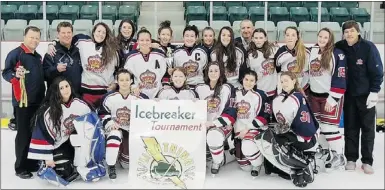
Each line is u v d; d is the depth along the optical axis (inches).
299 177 177.9
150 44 200.4
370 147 194.1
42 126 175.3
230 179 185.2
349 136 197.9
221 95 192.1
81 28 338.6
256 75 191.0
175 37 346.9
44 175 173.5
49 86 187.9
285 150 176.9
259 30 207.5
